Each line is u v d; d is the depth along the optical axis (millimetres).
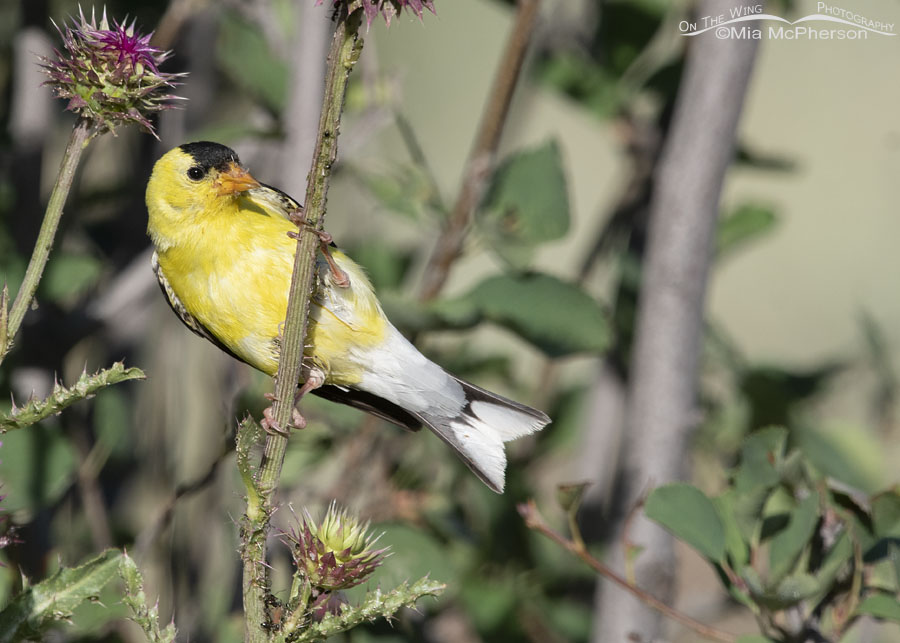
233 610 4664
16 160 4703
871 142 5844
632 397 4672
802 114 5902
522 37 4664
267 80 4711
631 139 4738
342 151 4699
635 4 4730
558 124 6324
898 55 5816
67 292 4691
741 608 4746
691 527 4562
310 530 4500
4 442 4625
